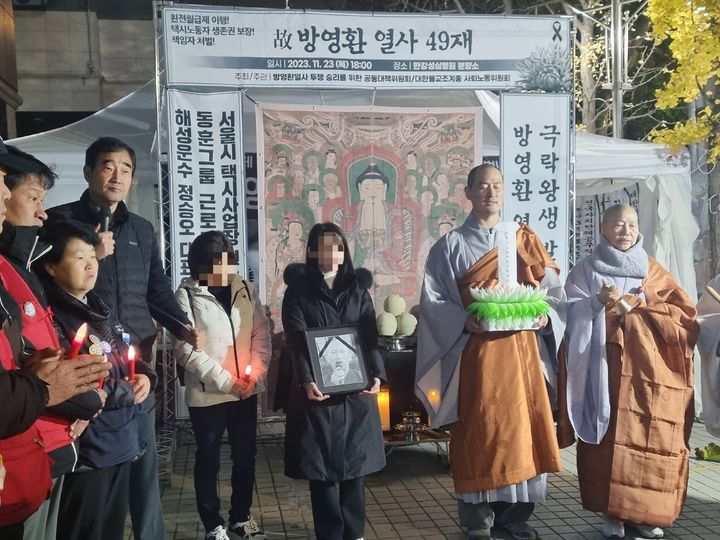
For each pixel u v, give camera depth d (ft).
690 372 13.46
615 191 26.61
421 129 20.81
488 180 13.00
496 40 18.66
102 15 51.31
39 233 8.96
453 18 18.42
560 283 13.32
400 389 18.61
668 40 42.80
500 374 12.48
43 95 50.42
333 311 12.57
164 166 18.51
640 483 13.05
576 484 17.04
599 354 13.08
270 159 20.17
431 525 14.67
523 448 12.39
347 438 12.15
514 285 12.49
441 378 13.08
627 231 13.64
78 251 8.96
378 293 20.79
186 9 17.51
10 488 6.82
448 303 12.97
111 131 21.81
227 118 17.99
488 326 12.28
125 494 9.64
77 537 9.18
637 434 13.09
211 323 13.12
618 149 23.21
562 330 13.21
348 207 20.63
